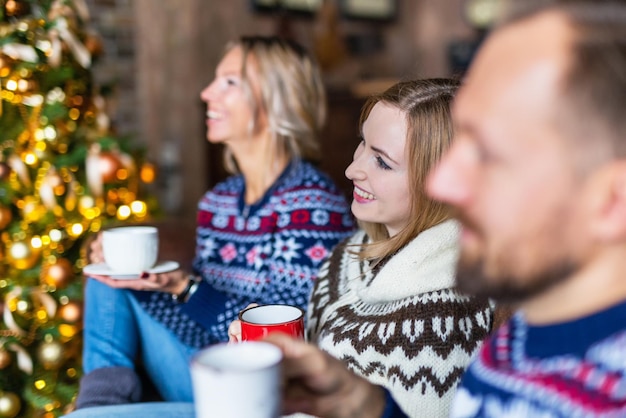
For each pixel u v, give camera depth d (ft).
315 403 1.92
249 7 12.53
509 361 1.51
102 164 5.73
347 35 15.21
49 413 5.66
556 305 1.42
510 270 1.34
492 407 1.47
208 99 5.04
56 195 5.82
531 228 1.30
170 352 4.64
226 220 5.00
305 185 4.67
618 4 1.29
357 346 3.01
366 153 3.37
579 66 1.25
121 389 4.36
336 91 12.57
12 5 5.47
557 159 1.27
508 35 1.36
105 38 10.66
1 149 5.66
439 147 3.09
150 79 11.23
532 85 1.28
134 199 6.35
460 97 1.41
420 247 2.97
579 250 1.31
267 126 4.93
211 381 1.49
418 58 17.24
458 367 2.78
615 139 1.24
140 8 11.00
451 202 1.38
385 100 3.27
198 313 4.33
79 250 5.96
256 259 4.68
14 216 5.74
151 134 11.37
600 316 1.37
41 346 5.53
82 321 5.54
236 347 1.64
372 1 15.85
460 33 17.26
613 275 1.35
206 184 11.70
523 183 1.29
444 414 2.78
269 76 4.91
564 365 1.39
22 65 5.48
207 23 11.85
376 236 3.66
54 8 5.71
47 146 5.78
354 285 3.42
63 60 5.87
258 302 4.49
